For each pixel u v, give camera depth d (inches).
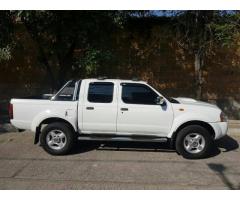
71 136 336.5
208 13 467.5
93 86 339.9
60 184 258.1
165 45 558.3
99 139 340.8
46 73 569.0
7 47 446.9
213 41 482.0
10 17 441.4
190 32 495.5
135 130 338.0
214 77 559.5
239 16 454.3
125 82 339.9
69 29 432.5
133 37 559.2
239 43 543.5
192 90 560.4
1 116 530.9
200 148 333.1
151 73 564.1
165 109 333.7
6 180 264.8
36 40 470.9
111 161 320.2
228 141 413.1
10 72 573.9
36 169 292.8
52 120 342.6
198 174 287.4
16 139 402.6
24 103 336.8
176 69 561.0
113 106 335.6
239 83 559.5
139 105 335.0
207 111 334.0
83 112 336.5
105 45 479.5
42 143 336.2
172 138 335.9
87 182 263.3
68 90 343.3
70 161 318.0
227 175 285.9
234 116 562.9
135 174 284.5
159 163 317.1
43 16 422.3
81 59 457.7
